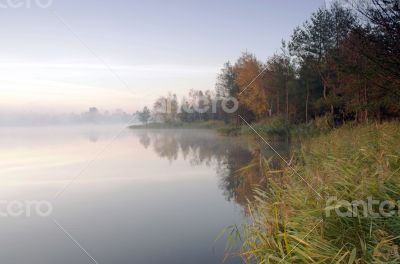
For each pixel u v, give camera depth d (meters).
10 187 5.70
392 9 6.63
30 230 4.32
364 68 8.02
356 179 3.38
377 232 2.56
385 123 8.02
